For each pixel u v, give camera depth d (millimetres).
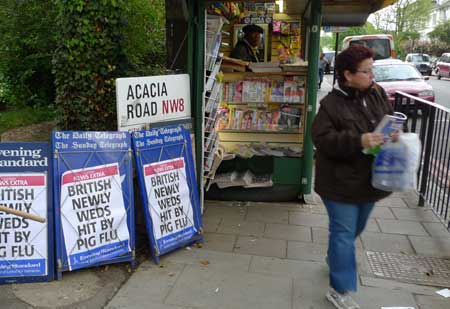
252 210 4918
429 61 34875
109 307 3029
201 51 4496
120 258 3525
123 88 3766
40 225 3266
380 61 14031
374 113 2764
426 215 4852
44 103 9656
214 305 3080
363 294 3270
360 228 3102
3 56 8789
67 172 3301
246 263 3697
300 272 3561
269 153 5137
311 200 5129
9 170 3221
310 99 4887
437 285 3418
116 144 3516
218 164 4848
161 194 3746
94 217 3406
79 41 4785
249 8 6574
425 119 5262
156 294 3203
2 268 3219
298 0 5500
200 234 4062
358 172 2760
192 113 4707
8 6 7902
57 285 3254
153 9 6867
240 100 5379
